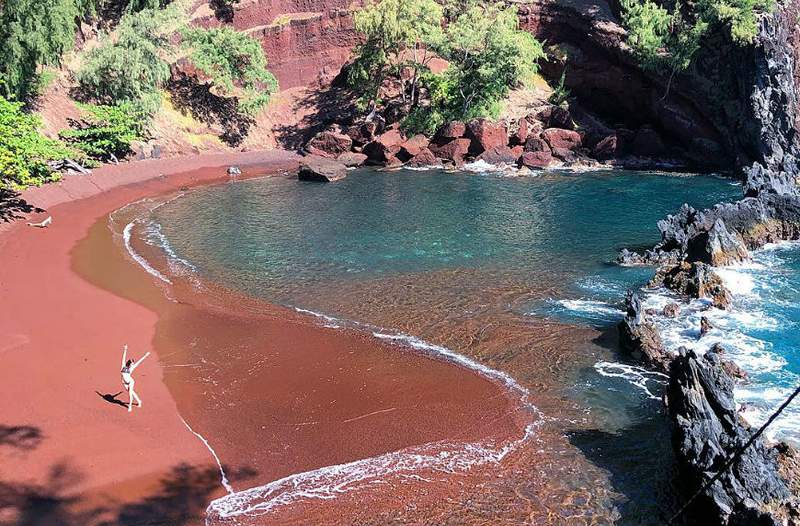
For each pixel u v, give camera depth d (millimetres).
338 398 23531
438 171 67250
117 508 17594
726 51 66812
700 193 56000
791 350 26250
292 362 26266
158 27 68500
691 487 17750
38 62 57500
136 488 18391
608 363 25922
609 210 50688
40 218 45844
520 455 20125
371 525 17172
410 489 18562
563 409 22703
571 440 20891
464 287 34562
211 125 73000
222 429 21516
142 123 64688
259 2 81250
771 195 41875
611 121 78562
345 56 81875
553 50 80562
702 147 68250
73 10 57875
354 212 51062
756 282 33906
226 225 47594
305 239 43906
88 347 26859
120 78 63656
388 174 66562
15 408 21875
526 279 35688
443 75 74062
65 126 60344
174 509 17672
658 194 55906
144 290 34281
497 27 70188
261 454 20234
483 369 25672
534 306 31859
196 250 41625
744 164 64750
